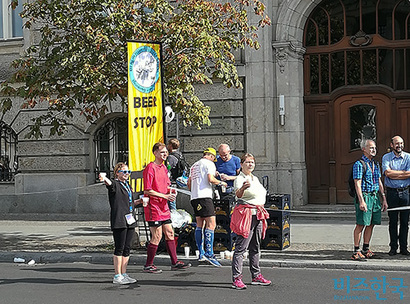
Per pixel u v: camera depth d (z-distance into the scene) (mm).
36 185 18297
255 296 8320
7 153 18969
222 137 16703
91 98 11609
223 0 16453
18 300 8312
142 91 11273
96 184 17906
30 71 12297
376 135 16312
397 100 16141
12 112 18500
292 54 16500
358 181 10344
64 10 12633
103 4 11906
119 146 18031
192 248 11516
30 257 11758
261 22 13242
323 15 16703
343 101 16562
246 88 16531
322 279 9422
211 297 8305
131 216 9312
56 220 17844
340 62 16594
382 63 16266
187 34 11922
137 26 11875
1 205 18641
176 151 12688
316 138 16797
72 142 18047
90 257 11492
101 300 8227
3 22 18844
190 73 12086
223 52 12664
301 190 16453
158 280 9531
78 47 11945
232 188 12125
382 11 16219
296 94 16547
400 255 10852
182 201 16656
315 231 13852
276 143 16594
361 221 10422
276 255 11016
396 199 10609
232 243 11344
